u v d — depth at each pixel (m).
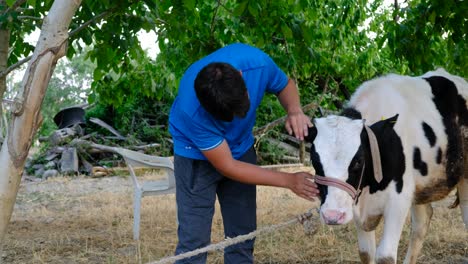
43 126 19.62
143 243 5.49
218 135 2.97
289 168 12.80
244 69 3.11
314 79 11.87
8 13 4.34
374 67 10.45
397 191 3.71
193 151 3.16
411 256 4.59
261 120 13.83
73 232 6.23
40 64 3.29
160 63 7.44
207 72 2.72
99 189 10.20
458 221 6.24
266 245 5.37
